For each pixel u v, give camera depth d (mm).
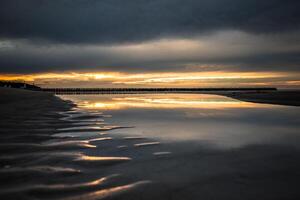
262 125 12438
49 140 8555
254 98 37312
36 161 6215
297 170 5867
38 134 9352
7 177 5156
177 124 12602
